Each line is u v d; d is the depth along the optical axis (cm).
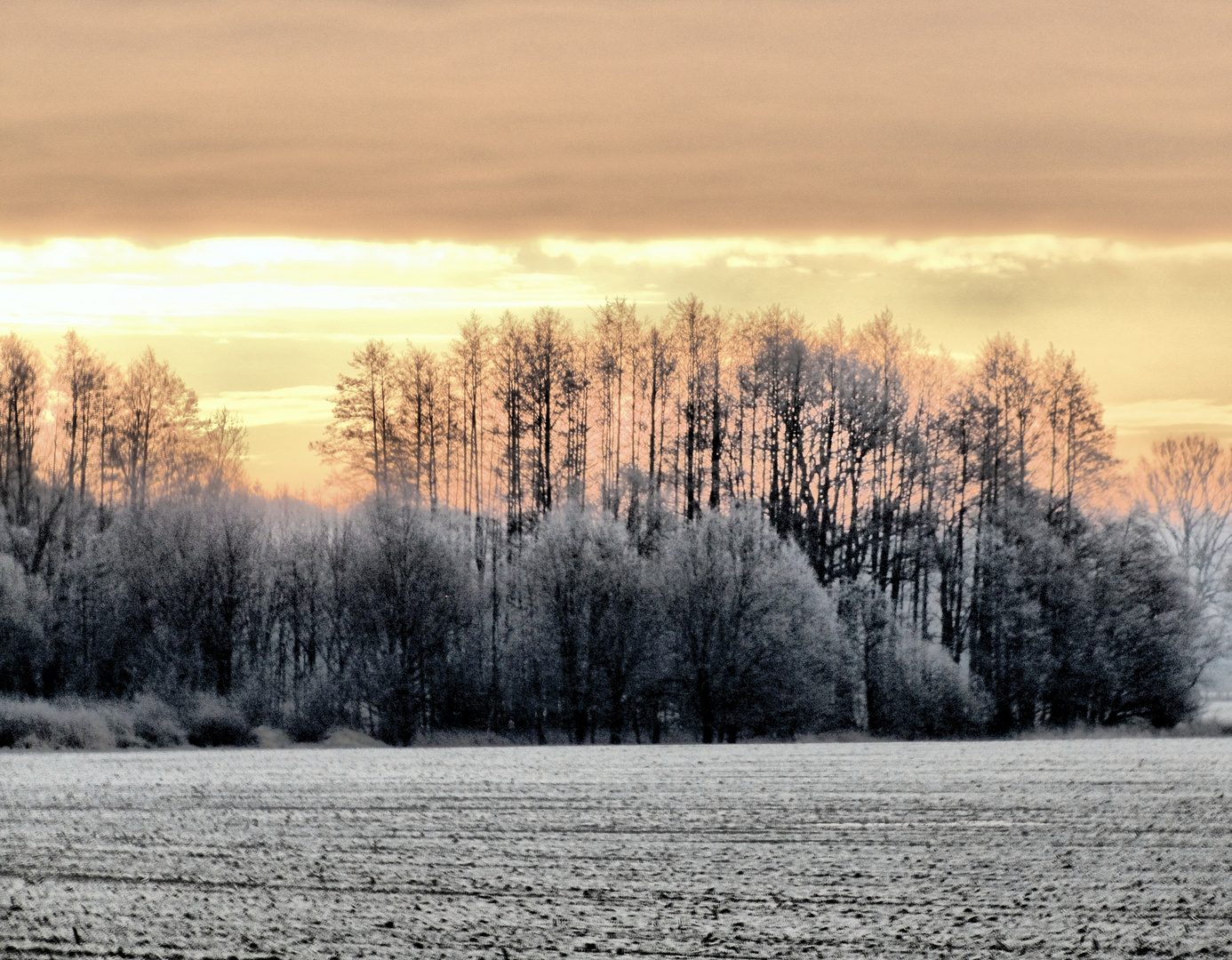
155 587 9206
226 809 4425
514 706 9119
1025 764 6106
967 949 2577
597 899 2991
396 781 5312
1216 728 9100
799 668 8856
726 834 3884
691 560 9050
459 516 10681
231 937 2666
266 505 11081
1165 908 2898
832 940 2638
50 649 9238
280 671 9362
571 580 9094
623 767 6016
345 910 2884
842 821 4122
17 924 2773
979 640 10125
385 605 8825
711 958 2516
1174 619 9419
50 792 4909
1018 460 11050
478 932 2695
